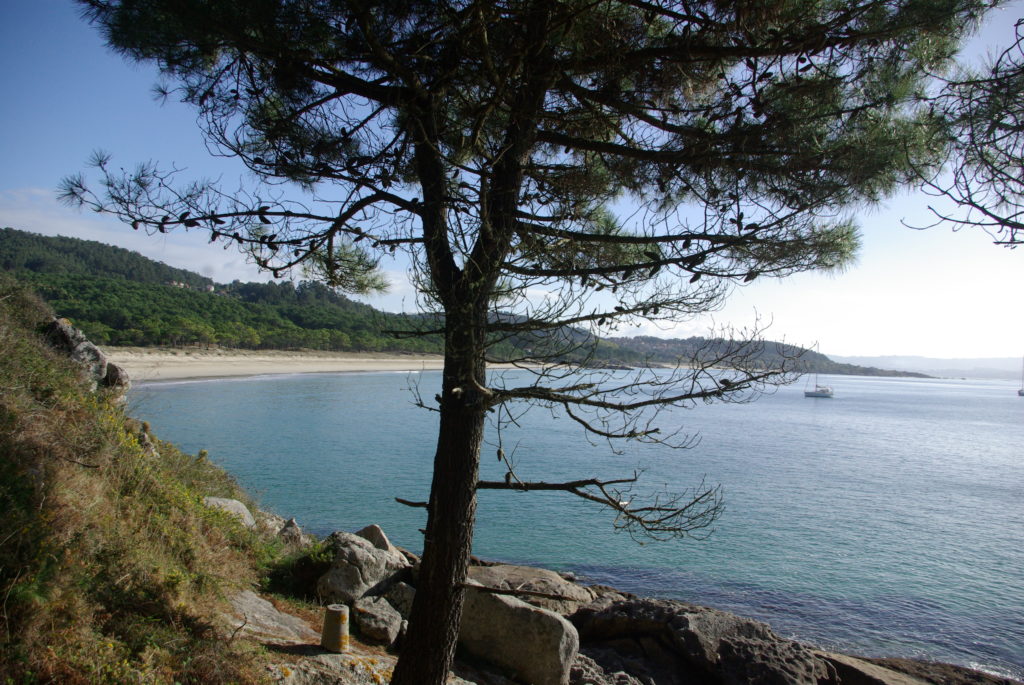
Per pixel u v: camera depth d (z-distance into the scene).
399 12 4.15
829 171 3.96
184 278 167.00
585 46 4.07
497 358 3.91
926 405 118.06
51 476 5.63
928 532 21.86
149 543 5.89
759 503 25.66
